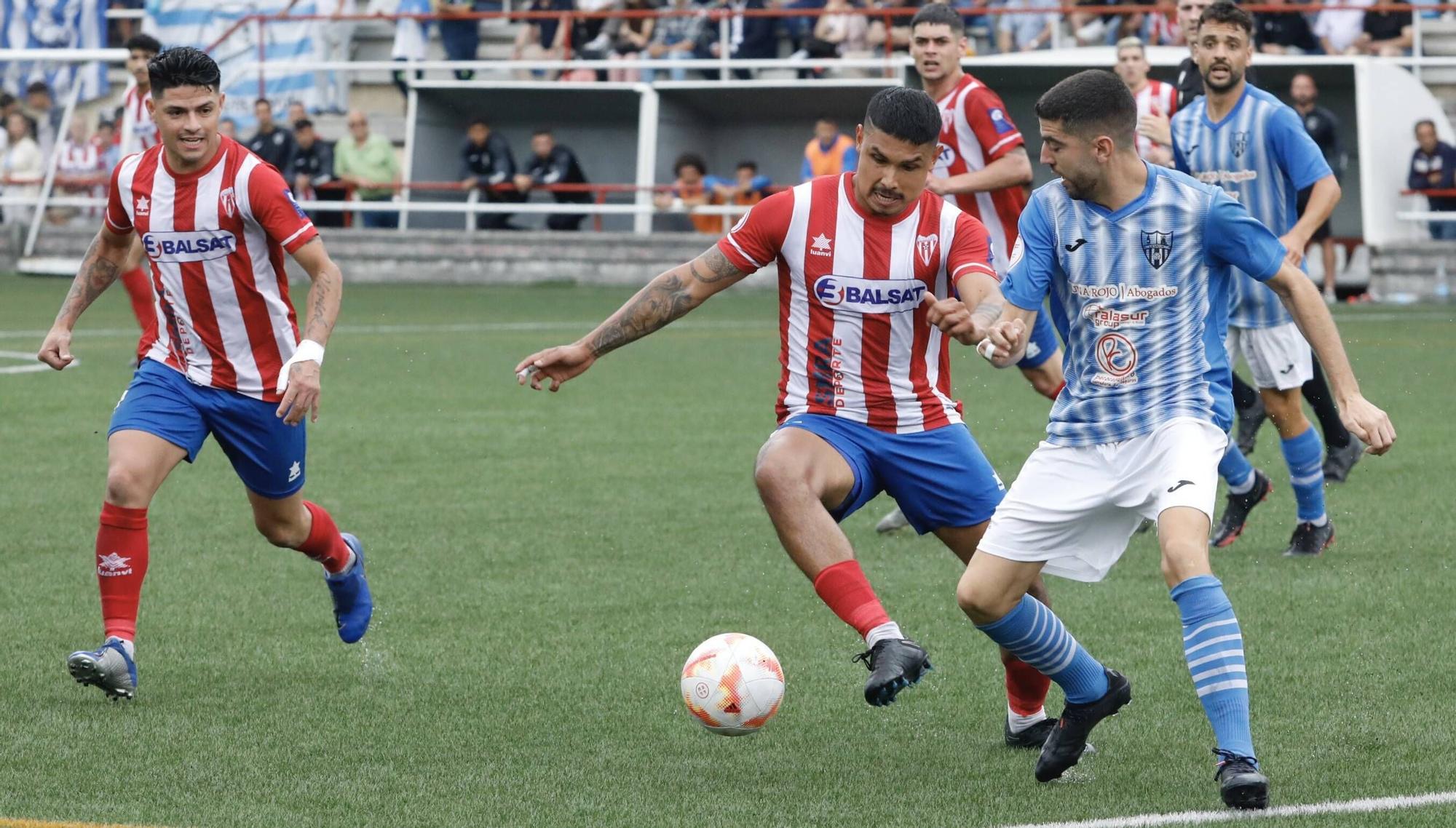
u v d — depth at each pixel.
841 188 10.19
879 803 8.83
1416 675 11.19
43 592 13.82
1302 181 15.61
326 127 54.97
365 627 12.19
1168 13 46.66
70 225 52.00
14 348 32.62
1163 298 9.23
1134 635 12.38
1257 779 8.38
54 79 52.44
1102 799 8.87
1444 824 8.28
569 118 53.53
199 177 11.15
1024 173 17.58
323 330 10.98
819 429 10.23
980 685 11.26
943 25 17.64
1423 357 30.44
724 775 9.36
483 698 10.91
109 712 10.54
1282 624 12.69
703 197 48.19
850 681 11.36
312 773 9.34
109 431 11.34
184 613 13.24
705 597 13.73
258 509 11.79
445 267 50.25
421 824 8.48
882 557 15.50
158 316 11.55
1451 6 44.75
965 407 25.09
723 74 50.34
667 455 20.86
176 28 55.44
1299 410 15.19
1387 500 17.75
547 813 8.66
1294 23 45.75
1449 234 43.38
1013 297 9.48
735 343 34.97
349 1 55.97
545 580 14.35
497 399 26.17
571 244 49.53
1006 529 9.30
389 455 20.89
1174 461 9.05
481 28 56.28
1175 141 16.39
